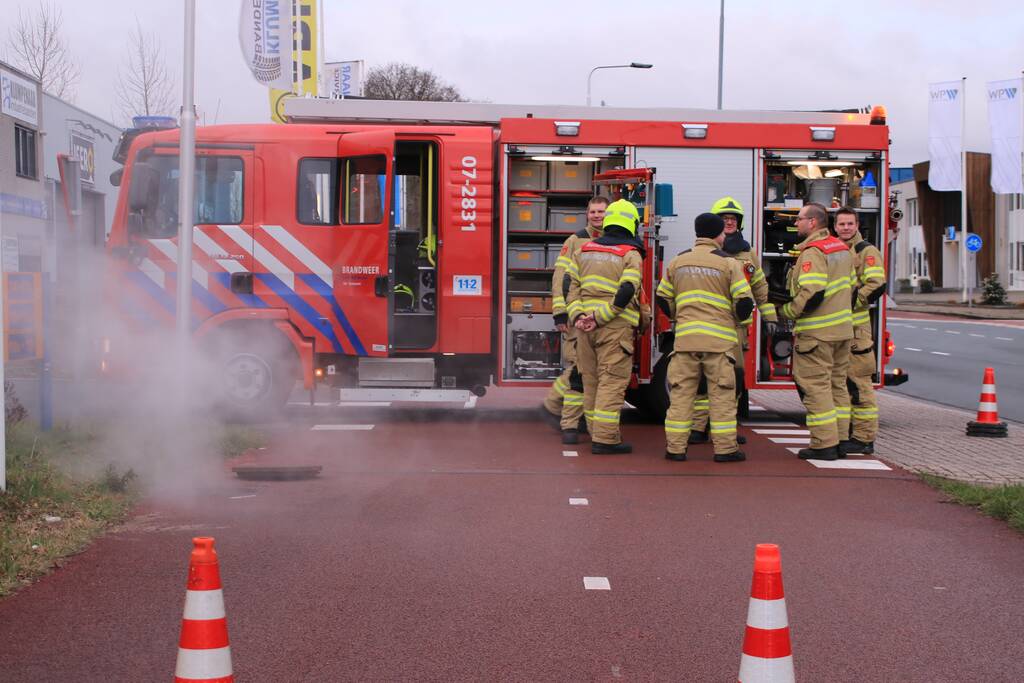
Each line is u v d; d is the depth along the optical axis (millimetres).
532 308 11062
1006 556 6152
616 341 9188
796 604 5270
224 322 10680
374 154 10500
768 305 9383
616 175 10492
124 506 6895
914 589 5523
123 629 4742
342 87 27328
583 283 9203
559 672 4348
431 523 6746
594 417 9391
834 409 9188
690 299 8945
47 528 6129
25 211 16531
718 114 11344
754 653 3158
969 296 45469
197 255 10680
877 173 11484
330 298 10672
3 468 6461
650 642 4699
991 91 41281
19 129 16734
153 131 10891
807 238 9234
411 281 11281
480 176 10828
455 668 4379
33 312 8648
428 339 11125
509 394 14547
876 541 6461
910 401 14531
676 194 11227
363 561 5891
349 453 9273
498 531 6570
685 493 7746
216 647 3164
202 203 10711
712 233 9023
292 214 10672
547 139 10969
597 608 5152
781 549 6262
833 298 9016
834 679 4320
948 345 25859
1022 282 56062
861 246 9570
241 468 8023
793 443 10211
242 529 6535
